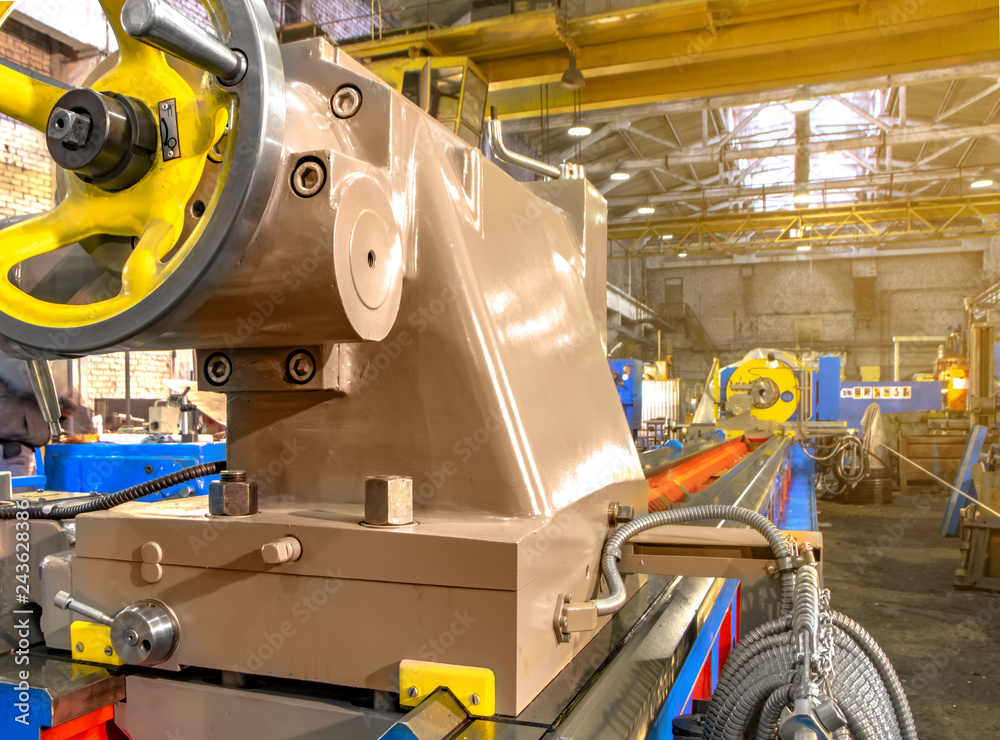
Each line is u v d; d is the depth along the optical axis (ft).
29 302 2.21
